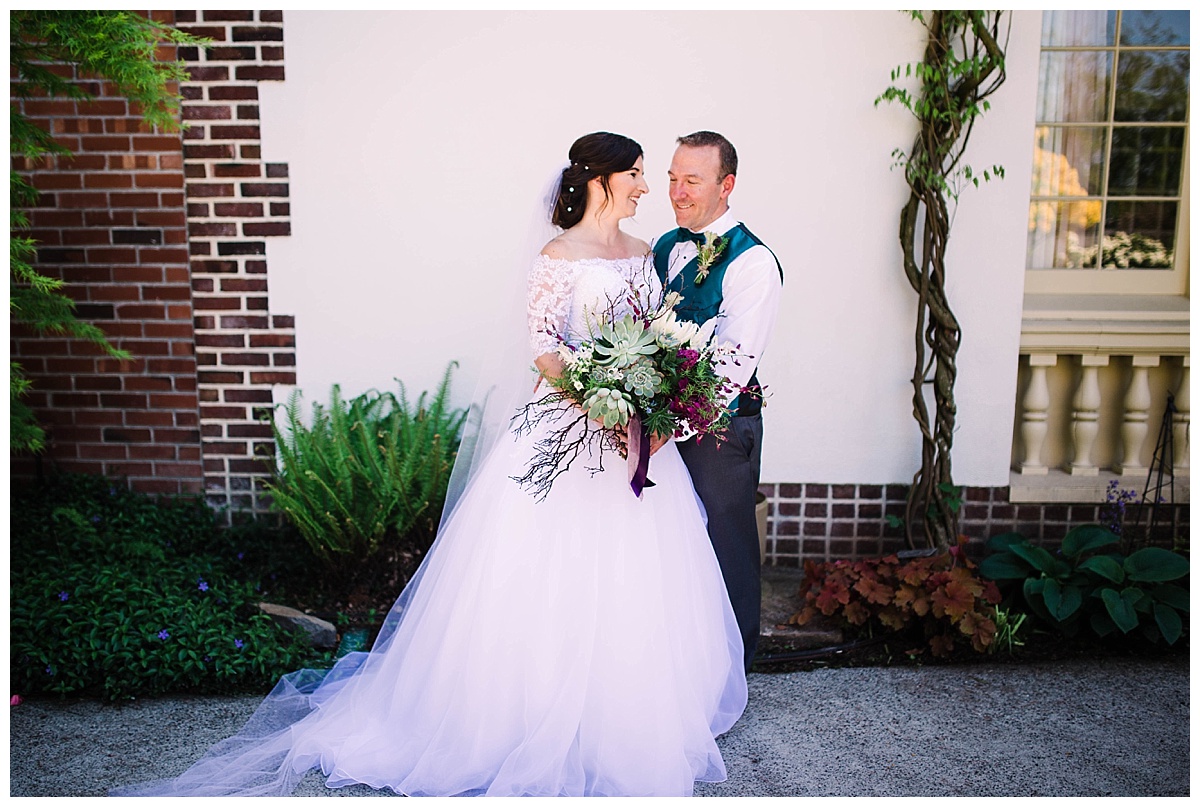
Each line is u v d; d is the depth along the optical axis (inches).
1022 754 101.7
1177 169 151.9
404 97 141.4
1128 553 149.6
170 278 150.3
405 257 146.0
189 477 154.6
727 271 104.1
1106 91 150.4
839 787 95.3
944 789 95.0
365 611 134.2
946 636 123.4
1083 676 119.2
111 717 108.0
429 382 149.7
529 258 103.5
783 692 115.7
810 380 146.6
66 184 147.6
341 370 149.7
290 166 143.5
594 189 99.3
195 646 115.0
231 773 95.1
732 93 139.7
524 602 94.3
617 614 93.7
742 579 110.1
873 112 139.0
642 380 88.7
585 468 96.6
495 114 141.6
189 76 139.9
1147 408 148.6
